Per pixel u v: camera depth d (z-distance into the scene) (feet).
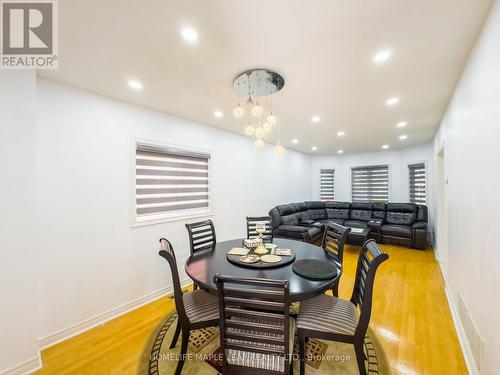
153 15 3.91
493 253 3.93
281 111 9.19
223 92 7.23
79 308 6.66
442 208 11.89
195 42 4.71
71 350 5.83
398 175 18.99
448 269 8.58
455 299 7.13
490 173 4.09
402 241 15.44
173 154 9.73
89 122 7.00
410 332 6.40
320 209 21.01
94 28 4.24
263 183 15.47
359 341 4.51
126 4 3.66
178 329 5.85
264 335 3.79
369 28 4.32
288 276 5.24
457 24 4.25
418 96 7.63
